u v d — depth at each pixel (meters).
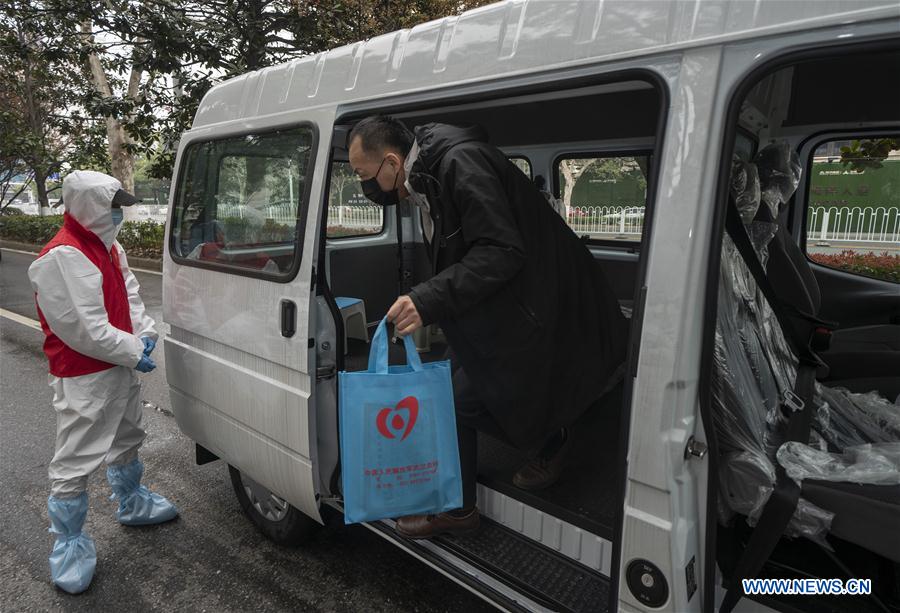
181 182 2.81
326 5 8.04
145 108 8.54
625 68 1.34
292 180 2.16
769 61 1.16
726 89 1.21
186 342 2.80
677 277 1.27
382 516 1.71
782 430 1.75
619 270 3.89
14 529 2.99
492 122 3.04
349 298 3.81
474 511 2.00
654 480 1.32
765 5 1.16
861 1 1.06
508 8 1.58
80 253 2.37
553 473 2.11
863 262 3.55
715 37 1.21
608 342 1.87
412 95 1.79
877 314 3.43
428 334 3.75
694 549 1.38
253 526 3.02
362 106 1.94
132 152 9.00
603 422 2.71
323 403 2.17
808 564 1.54
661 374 1.29
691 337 1.28
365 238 4.07
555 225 1.80
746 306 1.75
